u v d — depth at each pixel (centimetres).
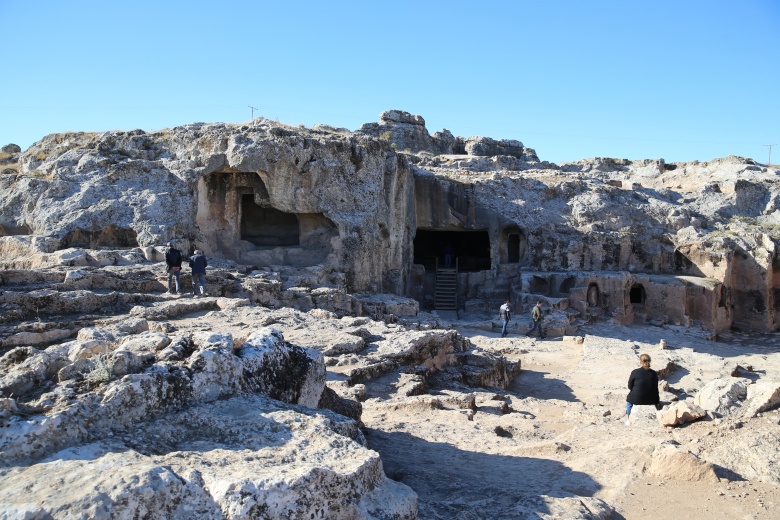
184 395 635
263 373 727
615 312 3369
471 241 4388
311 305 2319
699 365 2209
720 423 952
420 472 797
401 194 3512
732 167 4866
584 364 2170
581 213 3803
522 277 3512
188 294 2014
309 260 3109
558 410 1481
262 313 1809
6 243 2550
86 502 444
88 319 1467
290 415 633
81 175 2864
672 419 995
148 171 2848
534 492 739
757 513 700
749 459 825
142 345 721
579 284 3381
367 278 3088
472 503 670
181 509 473
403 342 1598
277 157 2864
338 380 1284
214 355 672
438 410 1227
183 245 2684
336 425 652
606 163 5550
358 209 3067
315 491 504
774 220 4134
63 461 506
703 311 3419
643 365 1164
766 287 3591
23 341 1218
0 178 2953
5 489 462
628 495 744
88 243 2661
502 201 3825
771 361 2589
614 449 905
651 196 4188
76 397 580
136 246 2705
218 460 539
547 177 4272
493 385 1767
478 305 3575
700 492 751
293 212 3020
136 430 579
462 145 5956
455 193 3809
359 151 3086
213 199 3058
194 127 3133
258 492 480
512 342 2662
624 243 3688
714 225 3947
